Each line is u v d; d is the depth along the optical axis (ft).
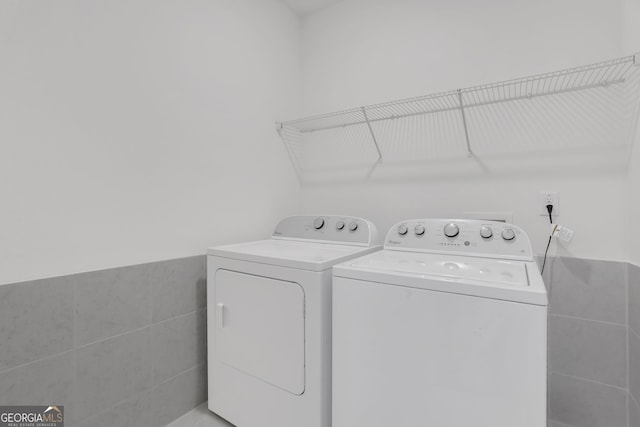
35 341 3.53
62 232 3.76
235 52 6.06
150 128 4.66
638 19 4.00
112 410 4.19
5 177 3.34
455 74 5.68
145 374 4.56
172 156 4.96
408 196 6.22
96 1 4.04
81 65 3.91
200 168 5.40
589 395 4.63
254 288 4.48
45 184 3.62
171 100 4.95
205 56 5.48
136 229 4.50
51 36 3.65
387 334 3.43
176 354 4.98
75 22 3.85
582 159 4.69
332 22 7.27
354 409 3.67
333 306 3.83
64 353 3.75
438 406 3.15
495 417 2.89
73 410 3.82
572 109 4.76
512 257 4.09
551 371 4.90
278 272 4.23
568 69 4.66
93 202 4.03
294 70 7.55
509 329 2.83
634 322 4.20
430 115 5.97
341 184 7.11
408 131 6.22
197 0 5.35
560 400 4.83
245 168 6.27
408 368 3.31
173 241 4.98
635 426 4.17
